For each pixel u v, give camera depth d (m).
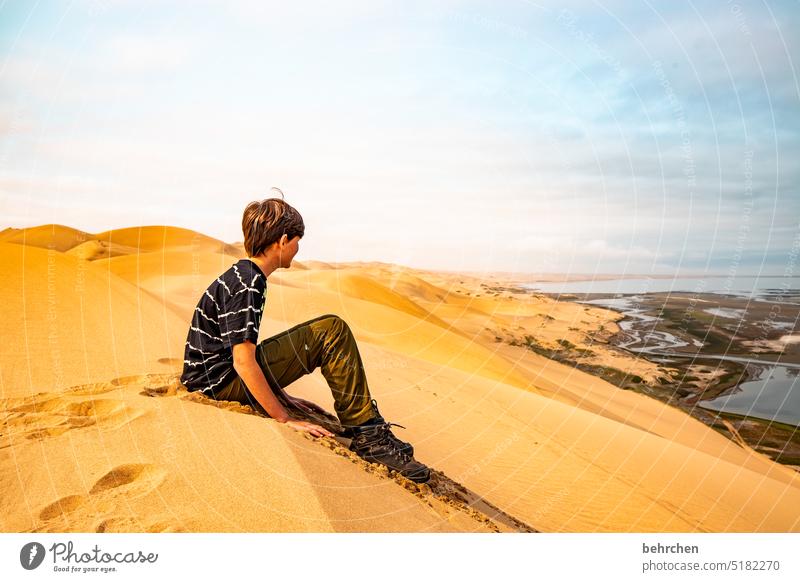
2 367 2.96
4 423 2.23
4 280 4.16
